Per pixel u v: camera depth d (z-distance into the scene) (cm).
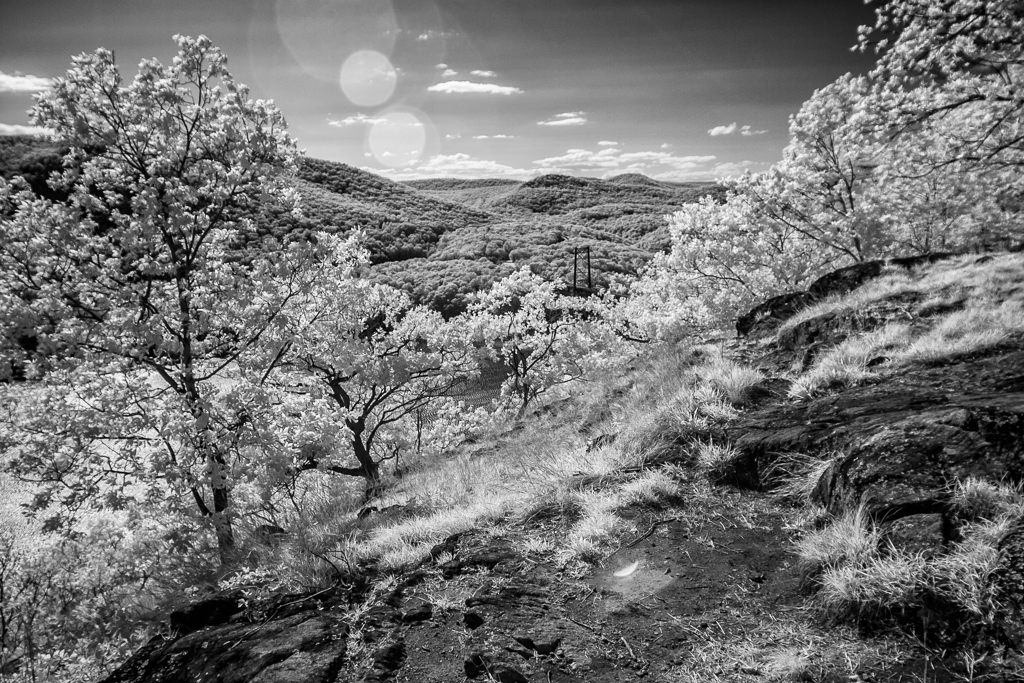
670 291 2383
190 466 1263
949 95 1315
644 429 551
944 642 238
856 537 292
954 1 1164
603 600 328
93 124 1295
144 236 1321
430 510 573
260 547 635
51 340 1209
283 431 1434
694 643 280
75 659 657
